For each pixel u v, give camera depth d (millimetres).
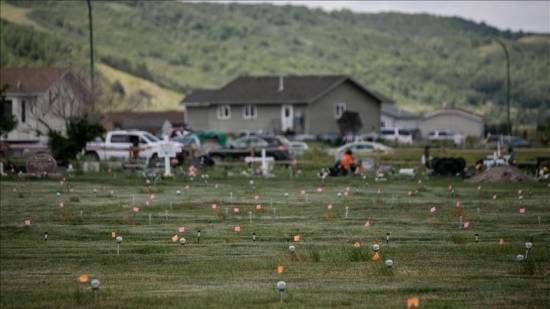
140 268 30266
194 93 151500
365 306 24281
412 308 23453
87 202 51438
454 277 28234
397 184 64438
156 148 84688
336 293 25938
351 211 46438
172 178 68438
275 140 100188
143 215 45062
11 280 28281
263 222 42094
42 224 41875
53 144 78438
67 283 27766
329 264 30594
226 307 24281
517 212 45406
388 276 28484
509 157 75438
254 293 26047
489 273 28828
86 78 112062
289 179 68875
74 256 32719
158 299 25297
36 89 104812
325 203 50469
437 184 64250
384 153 98875
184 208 48188
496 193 56250
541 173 68250
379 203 50156
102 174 72250
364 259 31438
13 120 85875
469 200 51844
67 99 103875
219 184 64625
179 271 29703
